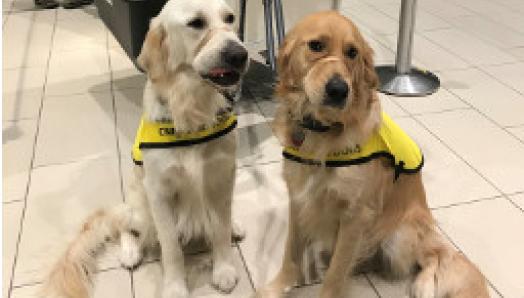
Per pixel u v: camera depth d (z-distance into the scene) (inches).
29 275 77.6
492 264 78.0
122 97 131.4
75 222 88.1
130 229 81.8
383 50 158.4
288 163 67.0
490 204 90.7
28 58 154.5
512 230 84.7
